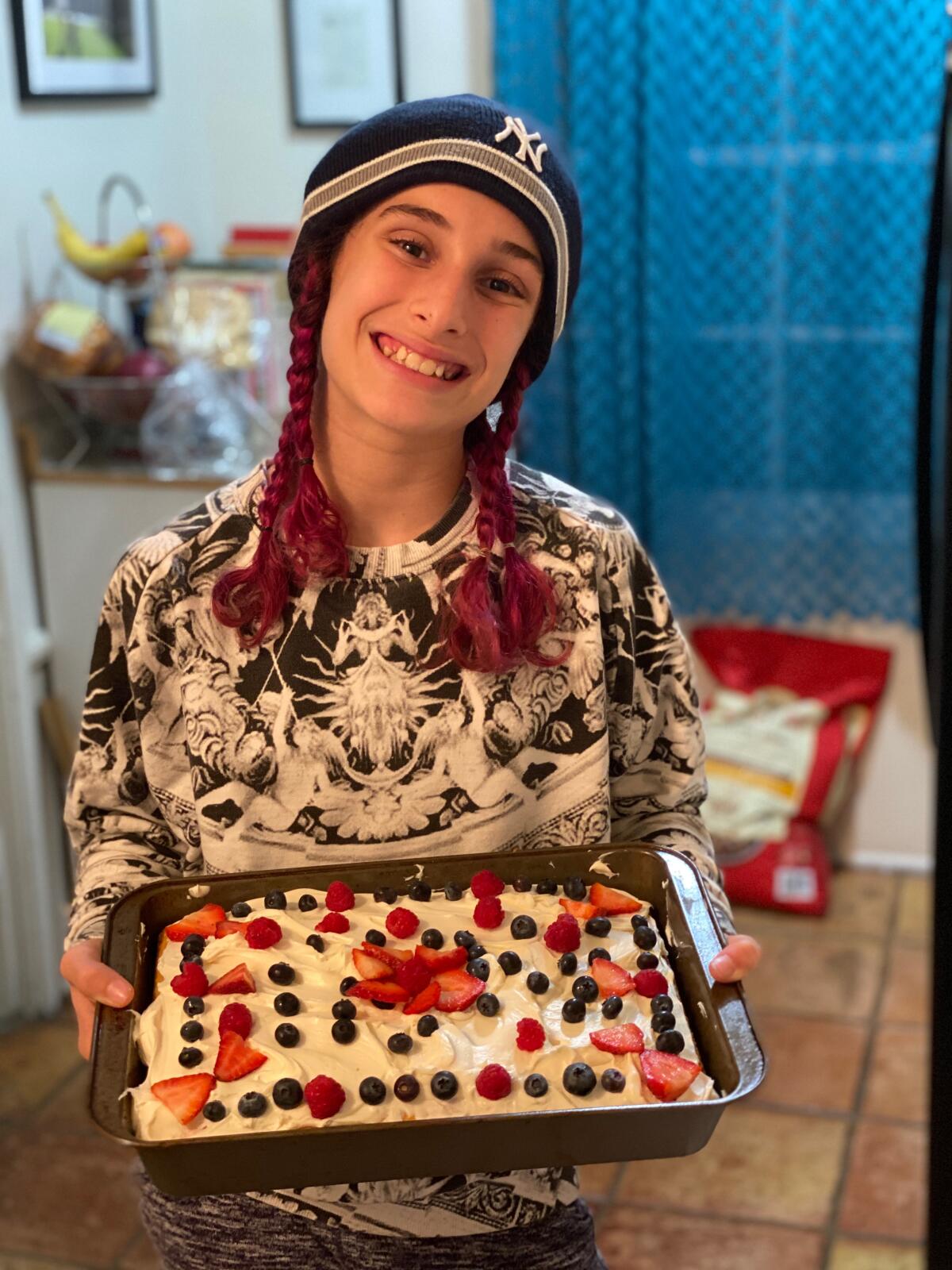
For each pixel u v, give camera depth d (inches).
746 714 132.3
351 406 49.7
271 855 53.8
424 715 52.1
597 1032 47.8
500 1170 42.0
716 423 124.6
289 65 127.1
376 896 53.2
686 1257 89.9
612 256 118.6
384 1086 45.4
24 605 108.4
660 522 126.0
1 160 102.6
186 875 55.8
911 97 113.3
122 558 53.3
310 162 130.3
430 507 51.8
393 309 47.7
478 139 46.6
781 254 119.2
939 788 41.3
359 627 51.5
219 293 109.9
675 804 57.9
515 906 52.9
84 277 110.8
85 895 54.6
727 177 118.2
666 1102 42.9
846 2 111.8
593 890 53.5
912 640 129.0
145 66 118.6
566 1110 40.8
